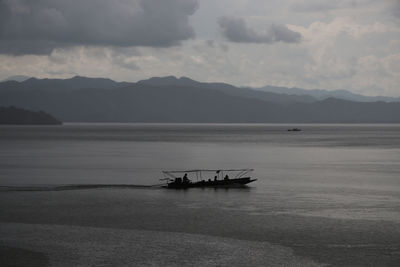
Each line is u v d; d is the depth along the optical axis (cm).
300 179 7638
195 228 4262
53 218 4638
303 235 4038
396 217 4712
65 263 3362
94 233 4078
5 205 5266
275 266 3322
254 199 5719
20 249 3644
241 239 3919
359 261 3409
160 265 3331
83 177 7900
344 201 5588
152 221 4525
